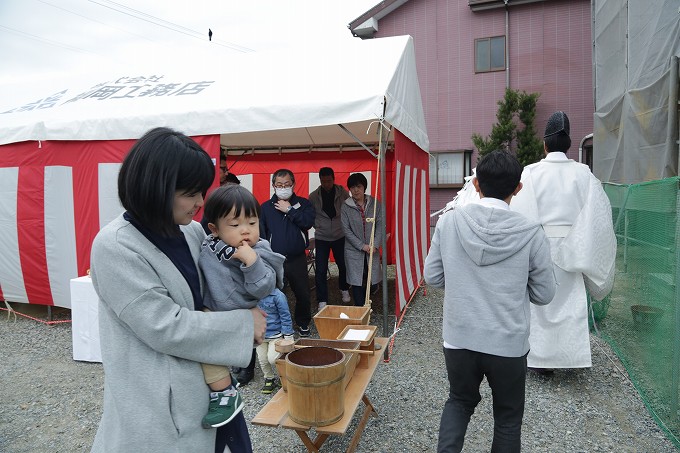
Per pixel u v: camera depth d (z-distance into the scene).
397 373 4.05
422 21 13.89
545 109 12.99
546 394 3.58
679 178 3.03
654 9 6.49
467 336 2.09
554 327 3.65
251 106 4.46
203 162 1.29
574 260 3.46
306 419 2.23
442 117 13.82
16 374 4.16
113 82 6.41
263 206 4.93
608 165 8.66
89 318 4.39
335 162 8.43
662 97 6.03
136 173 1.22
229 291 1.41
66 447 2.98
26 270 5.69
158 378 1.25
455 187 13.77
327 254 5.98
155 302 1.22
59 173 5.35
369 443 2.93
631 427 3.10
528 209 3.60
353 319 3.43
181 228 1.48
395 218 4.84
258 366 4.38
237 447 1.50
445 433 2.17
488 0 12.88
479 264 2.07
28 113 6.12
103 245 1.24
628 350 4.10
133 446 1.22
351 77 4.69
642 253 3.92
